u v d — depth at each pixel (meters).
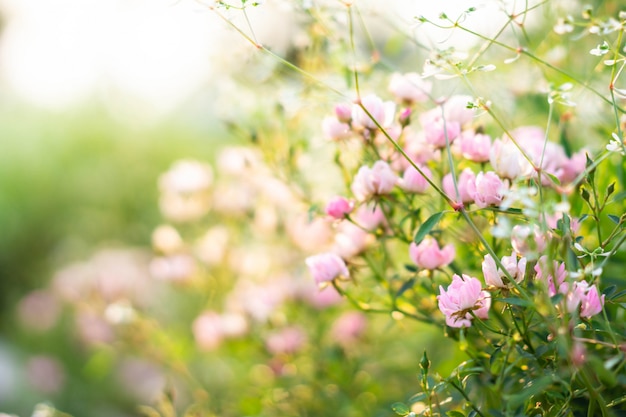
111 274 1.33
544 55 0.85
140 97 2.32
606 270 0.75
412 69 0.92
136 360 1.43
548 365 0.67
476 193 0.67
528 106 0.88
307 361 0.95
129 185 1.93
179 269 1.00
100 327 1.12
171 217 1.04
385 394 0.92
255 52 0.85
